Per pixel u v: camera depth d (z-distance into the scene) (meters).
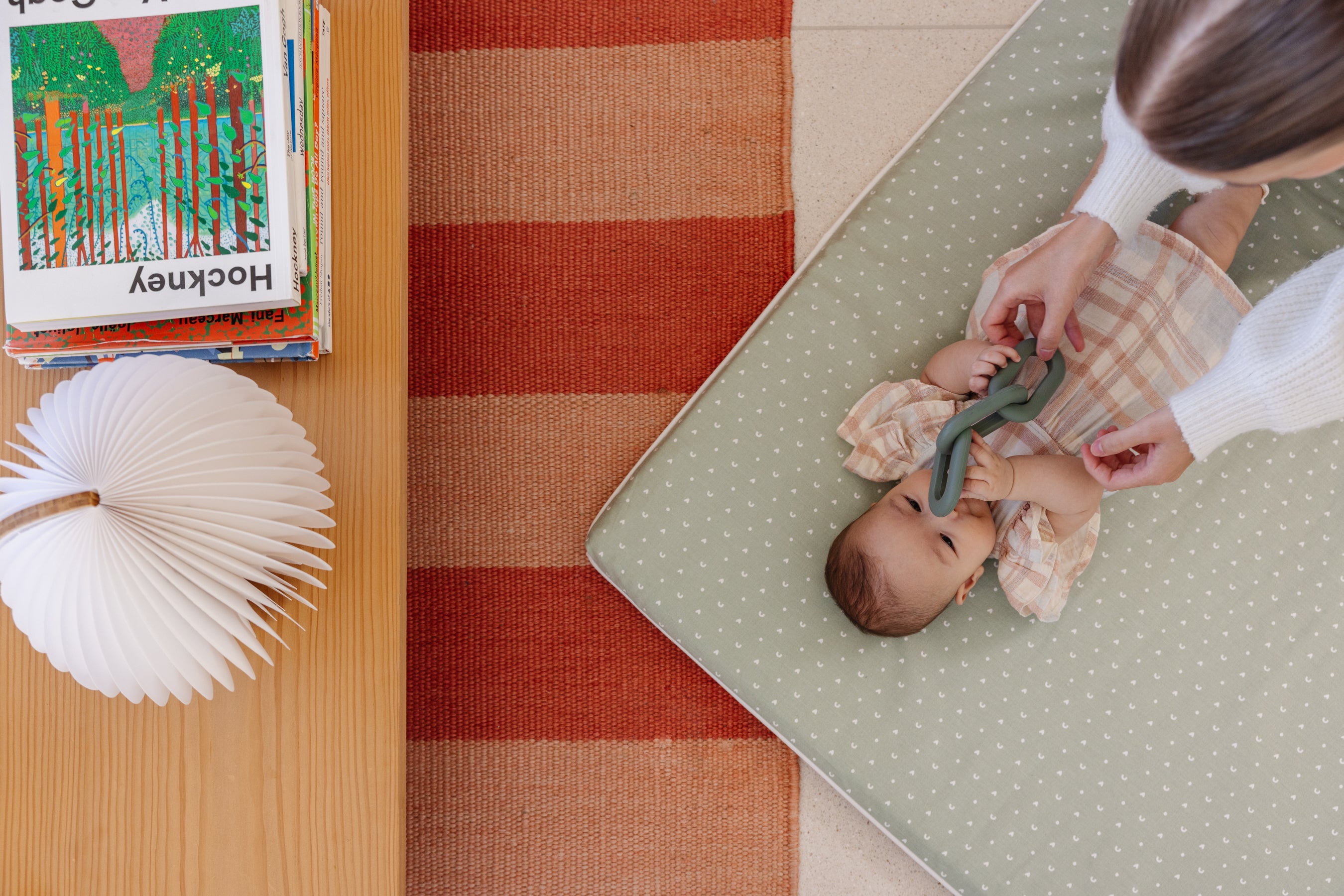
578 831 1.19
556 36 1.27
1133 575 1.03
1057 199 1.08
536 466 1.24
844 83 1.28
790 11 1.27
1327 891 0.98
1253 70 0.33
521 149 1.27
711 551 1.03
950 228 1.09
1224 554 1.03
